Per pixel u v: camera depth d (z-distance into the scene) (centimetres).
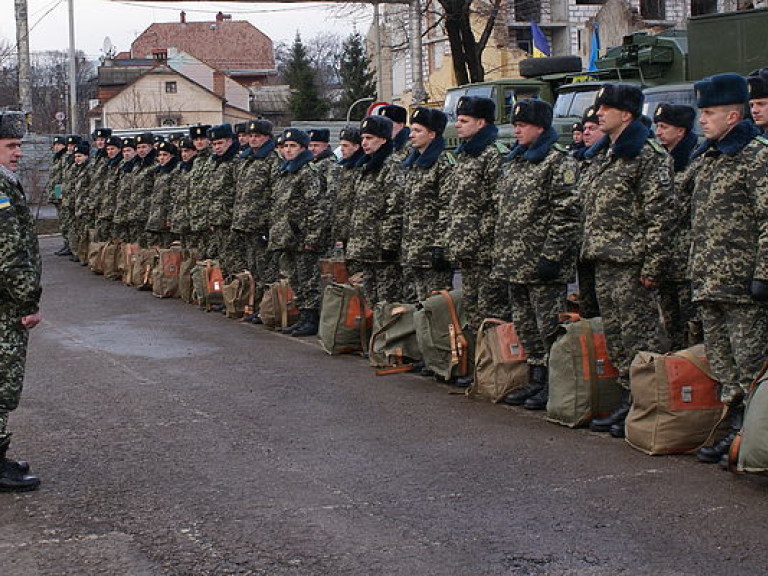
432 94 4056
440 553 488
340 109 5653
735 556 478
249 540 511
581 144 1086
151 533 524
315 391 843
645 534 507
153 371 937
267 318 1155
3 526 541
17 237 572
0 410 586
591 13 4147
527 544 497
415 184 898
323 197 1098
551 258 727
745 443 558
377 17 3095
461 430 713
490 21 2598
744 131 603
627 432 662
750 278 600
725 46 1505
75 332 1165
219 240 1297
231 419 753
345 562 480
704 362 641
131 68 6438
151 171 1588
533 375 783
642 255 671
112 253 1636
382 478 604
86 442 696
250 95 7031
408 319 921
